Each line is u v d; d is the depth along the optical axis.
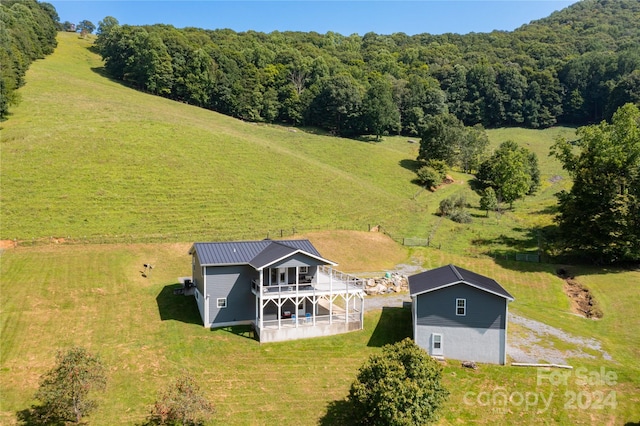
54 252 45.41
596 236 52.94
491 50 195.25
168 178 63.88
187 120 91.12
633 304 43.19
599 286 48.59
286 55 145.38
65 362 23.83
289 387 28.67
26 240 46.69
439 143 96.88
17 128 69.75
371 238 60.41
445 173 93.44
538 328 38.38
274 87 130.00
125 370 29.36
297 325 34.84
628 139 53.69
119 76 128.75
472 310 32.50
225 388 28.22
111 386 27.62
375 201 74.12
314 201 68.19
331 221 63.22
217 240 52.62
